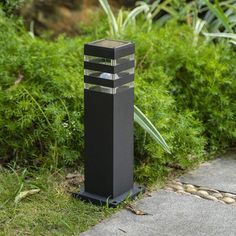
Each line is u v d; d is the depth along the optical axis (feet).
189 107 17.42
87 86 13.42
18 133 15.69
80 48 18.43
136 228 12.88
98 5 22.03
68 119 15.55
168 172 15.55
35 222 13.05
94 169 13.79
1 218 13.14
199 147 15.64
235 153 16.96
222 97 16.99
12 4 19.77
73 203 13.83
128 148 13.89
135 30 19.70
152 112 15.47
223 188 14.84
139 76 16.99
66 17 21.58
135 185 14.49
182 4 21.88
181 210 13.66
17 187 14.29
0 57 16.94
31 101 15.72
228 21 19.03
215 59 17.54
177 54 17.83
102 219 13.23
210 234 12.69
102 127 13.47
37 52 17.51
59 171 15.26
